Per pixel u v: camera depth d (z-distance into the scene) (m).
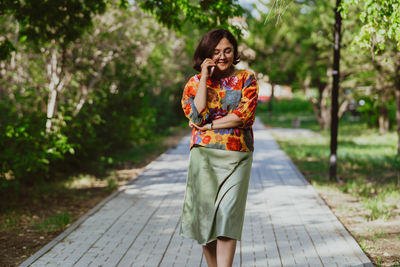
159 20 7.79
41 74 10.81
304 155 13.30
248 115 2.99
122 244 4.82
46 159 7.46
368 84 16.45
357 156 12.65
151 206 6.75
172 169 10.68
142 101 13.84
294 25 21.00
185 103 3.06
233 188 2.98
